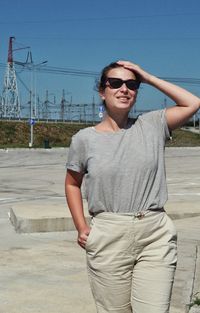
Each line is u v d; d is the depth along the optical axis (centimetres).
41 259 859
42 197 1864
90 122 10119
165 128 368
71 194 380
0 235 1094
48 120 10119
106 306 363
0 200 1773
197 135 9512
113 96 362
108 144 356
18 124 8469
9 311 593
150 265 350
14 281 721
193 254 888
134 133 358
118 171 350
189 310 585
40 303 622
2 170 3247
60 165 3712
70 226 1134
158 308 345
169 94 371
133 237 351
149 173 352
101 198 354
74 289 680
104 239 354
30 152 5378
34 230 1111
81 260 852
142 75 368
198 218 1298
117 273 355
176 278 723
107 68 369
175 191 2066
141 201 352
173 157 4719
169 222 361
